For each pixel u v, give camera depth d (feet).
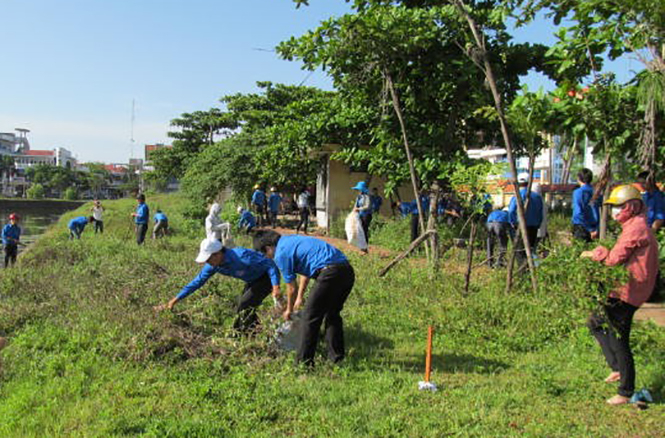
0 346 12.75
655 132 22.68
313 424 14.15
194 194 84.43
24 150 452.76
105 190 385.29
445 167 33.19
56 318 23.00
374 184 66.64
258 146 82.38
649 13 22.13
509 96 36.14
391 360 19.53
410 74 35.58
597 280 15.25
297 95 113.80
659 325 23.52
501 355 20.35
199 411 14.74
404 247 46.37
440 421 14.23
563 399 15.98
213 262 19.74
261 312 22.40
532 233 31.99
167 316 20.44
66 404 15.17
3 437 13.20
